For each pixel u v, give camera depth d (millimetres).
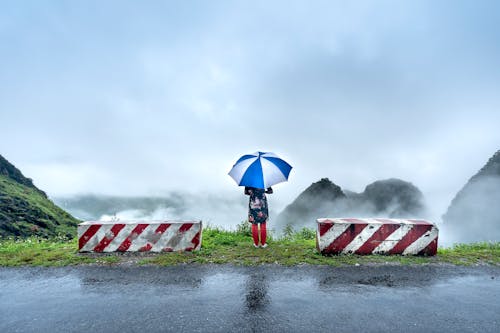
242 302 4746
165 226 7641
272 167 7633
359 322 4121
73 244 8844
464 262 6828
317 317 4254
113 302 4789
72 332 3932
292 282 5617
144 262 6793
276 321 4137
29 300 4914
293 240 9828
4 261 6922
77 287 5434
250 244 8508
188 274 6070
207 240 8852
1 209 41469
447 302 4770
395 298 4906
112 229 7594
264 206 8242
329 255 7348
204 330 3910
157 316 4309
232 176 7816
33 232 39938
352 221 7566
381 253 7383
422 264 6691
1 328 4047
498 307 4613
